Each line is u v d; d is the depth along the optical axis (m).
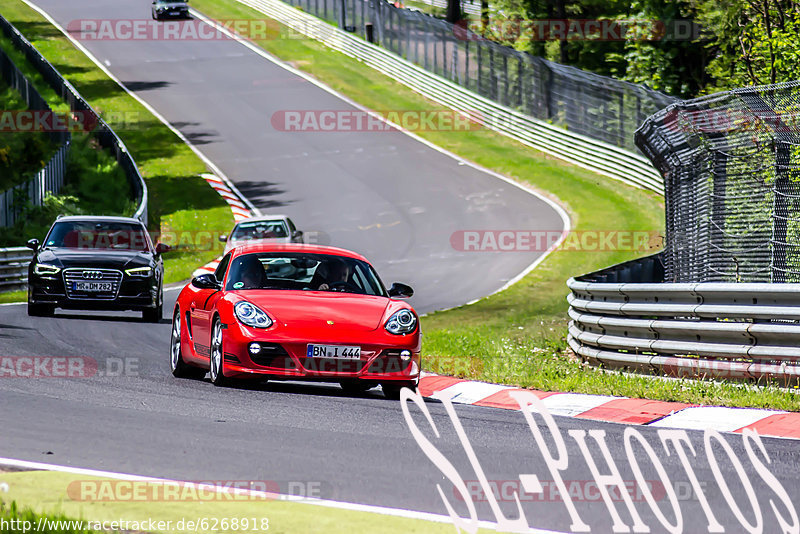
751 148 55.50
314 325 36.19
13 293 88.75
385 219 138.25
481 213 139.62
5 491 22.16
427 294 92.81
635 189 150.38
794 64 103.88
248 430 29.66
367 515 21.02
